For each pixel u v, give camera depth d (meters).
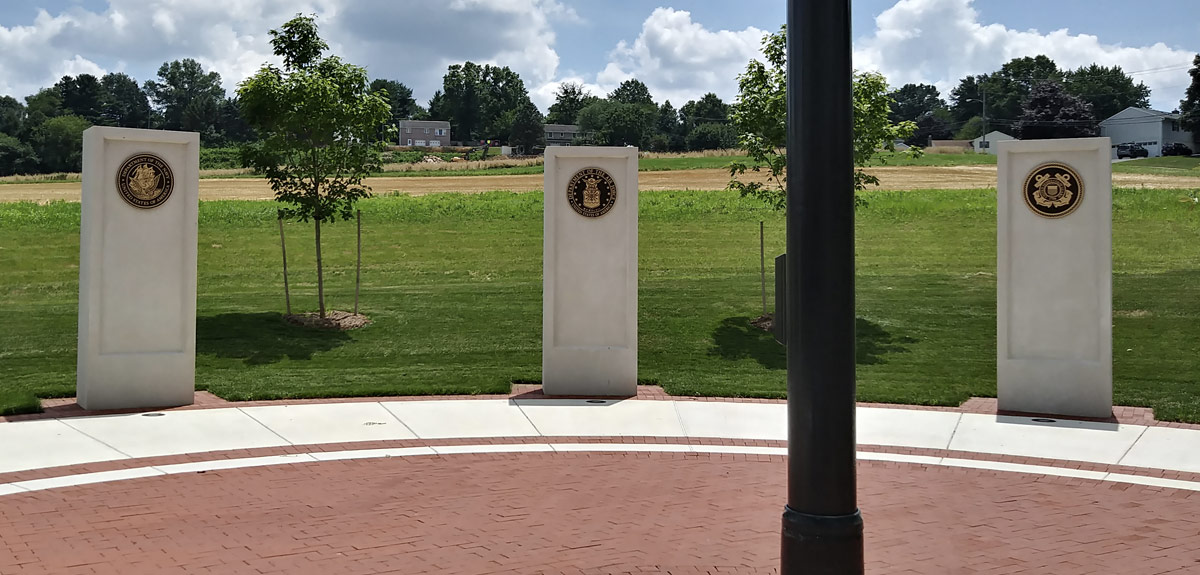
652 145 129.88
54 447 10.02
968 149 102.19
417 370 15.61
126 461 9.46
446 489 8.56
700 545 6.90
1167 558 6.69
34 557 6.47
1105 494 8.59
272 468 9.29
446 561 6.51
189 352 12.70
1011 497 8.46
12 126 108.81
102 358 12.20
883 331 19.11
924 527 7.46
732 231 31.25
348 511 7.79
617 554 6.68
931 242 29.17
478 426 11.49
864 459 10.02
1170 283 22.88
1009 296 12.82
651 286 23.62
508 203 37.41
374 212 35.44
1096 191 12.41
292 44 18.66
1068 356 12.58
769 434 11.22
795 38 4.89
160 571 6.21
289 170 19.58
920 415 12.44
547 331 13.80
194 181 12.73
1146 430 11.55
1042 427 11.71
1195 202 34.06
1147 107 131.38
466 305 21.53
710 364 16.62
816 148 4.82
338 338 18.38
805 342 4.89
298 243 29.94
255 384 14.09
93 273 12.16
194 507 7.85
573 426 11.59
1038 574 6.32
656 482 8.90
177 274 12.66
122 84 151.50
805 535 4.87
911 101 164.38
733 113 19.75
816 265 4.84
